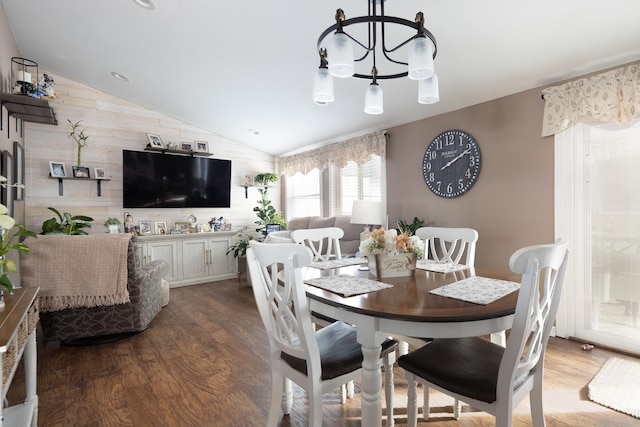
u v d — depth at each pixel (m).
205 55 3.28
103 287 2.66
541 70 2.70
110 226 4.54
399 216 4.18
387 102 3.61
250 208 6.12
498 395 1.18
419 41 1.42
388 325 1.26
